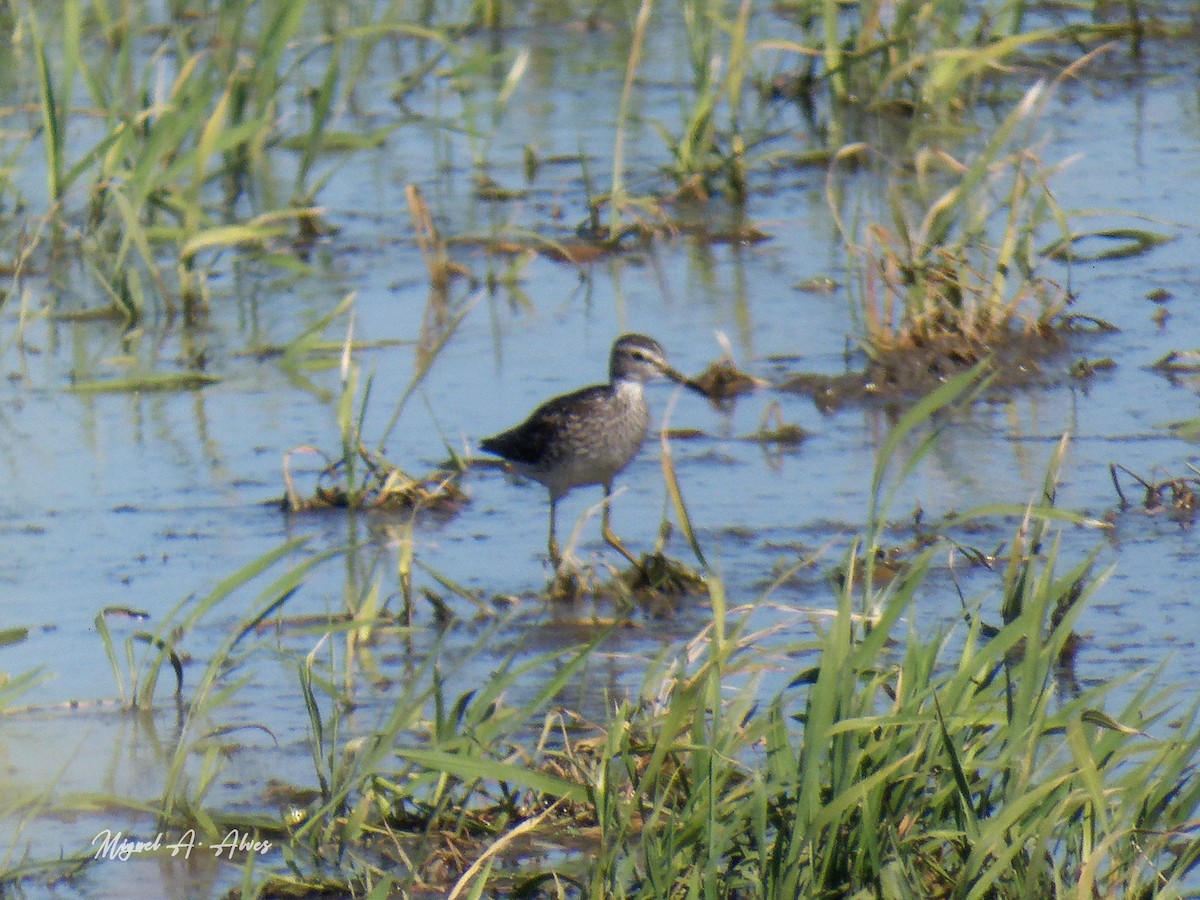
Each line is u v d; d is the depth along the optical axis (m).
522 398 14.88
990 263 17.05
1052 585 7.90
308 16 25.94
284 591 9.56
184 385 15.59
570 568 11.40
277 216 18.00
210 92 18.34
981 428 13.95
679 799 8.24
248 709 9.95
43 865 8.05
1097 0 24.88
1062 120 21.55
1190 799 7.40
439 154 21.28
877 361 15.09
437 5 27.05
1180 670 9.73
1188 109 21.84
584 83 24.08
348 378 13.60
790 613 10.82
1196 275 16.98
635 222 19.08
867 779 6.88
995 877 6.77
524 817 8.51
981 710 7.74
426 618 11.22
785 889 6.89
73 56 17.75
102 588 11.60
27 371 15.97
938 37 21.73
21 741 9.59
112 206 18.44
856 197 19.66
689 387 13.82
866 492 12.84
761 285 17.48
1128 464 12.98
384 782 8.51
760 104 21.73
